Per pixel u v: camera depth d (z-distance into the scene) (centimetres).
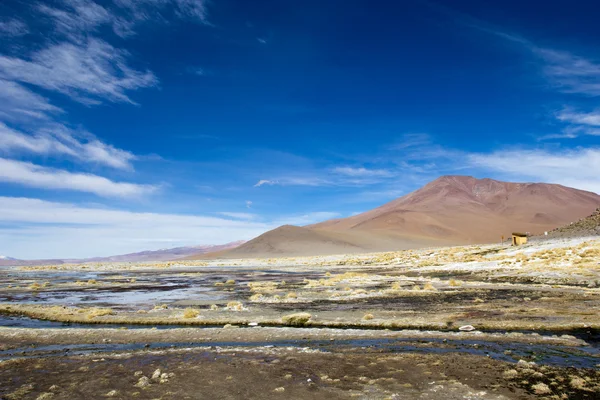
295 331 2002
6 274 9438
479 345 1642
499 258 6319
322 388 1184
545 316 2191
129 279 6769
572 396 1056
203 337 1916
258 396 1134
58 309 2914
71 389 1212
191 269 10712
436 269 6241
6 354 1675
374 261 9850
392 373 1300
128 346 1780
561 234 8000
